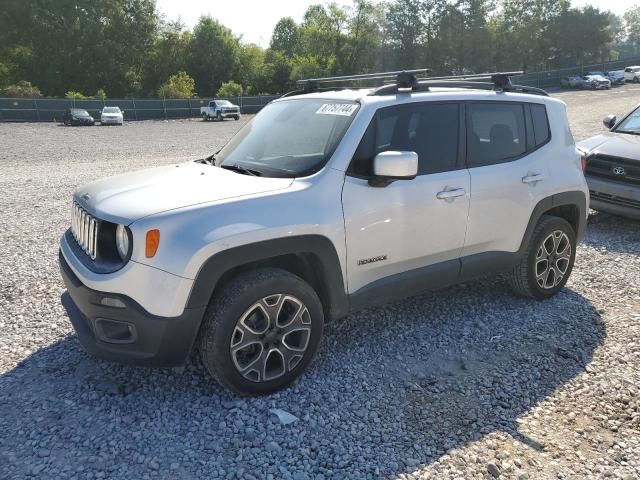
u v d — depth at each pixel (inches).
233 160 158.1
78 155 689.6
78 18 2578.7
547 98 192.2
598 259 240.7
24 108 1631.4
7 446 112.4
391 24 3208.7
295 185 133.6
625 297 196.7
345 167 139.2
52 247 256.8
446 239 159.0
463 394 134.8
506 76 182.2
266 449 113.0
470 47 3243.1
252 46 3034.0
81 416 123.3
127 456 110.3
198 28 2844.5
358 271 142.7
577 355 153.9
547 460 111.3
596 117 995.9
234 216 121.8
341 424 121.7
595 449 115.0
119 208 123.6
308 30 3073.3
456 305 188.7
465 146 164.2
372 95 151.9
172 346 119.3
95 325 123.6
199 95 2886.3
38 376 140.2
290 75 2915.8
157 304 116.2
